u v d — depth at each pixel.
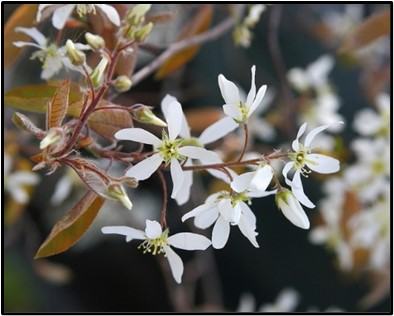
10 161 0.54
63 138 0.36
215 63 0.75
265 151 0.61
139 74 0.45
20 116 0.36
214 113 0.55
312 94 0.66
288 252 0.80
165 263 0.70
